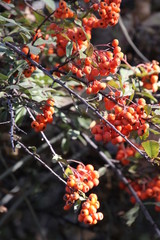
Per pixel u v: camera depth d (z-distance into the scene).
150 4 5.66
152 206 4.61
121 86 2.84
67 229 5.60
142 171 4.16
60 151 4.75
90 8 3.12
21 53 2.94
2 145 4.58
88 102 2.96
